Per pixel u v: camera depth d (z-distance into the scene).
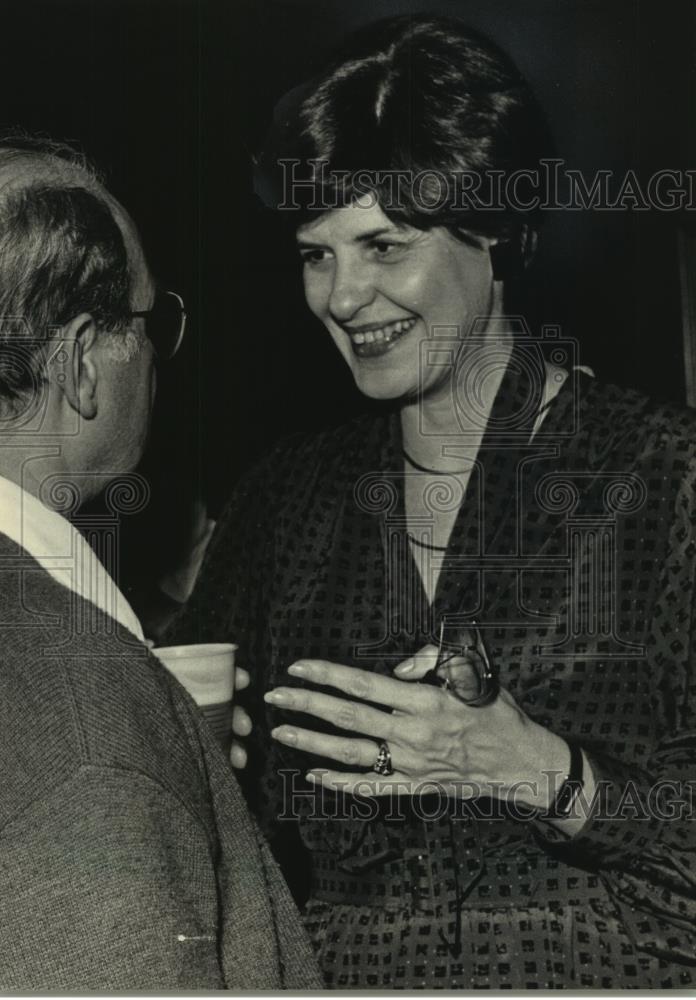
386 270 1.18
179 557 1.25
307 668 1.07
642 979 1.09
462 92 1.16
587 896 1.12
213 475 1.25
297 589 1.22
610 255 1.18
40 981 0.60
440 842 1.14
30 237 0.84
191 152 1.22
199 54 1.22
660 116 1.18
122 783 0.63
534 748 1.10
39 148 1.20
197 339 1.24
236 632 1.24
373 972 1.13
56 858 0.61
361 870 1.16
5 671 0.65
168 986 0.60
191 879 0.64
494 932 1.12
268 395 1.24
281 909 0.77
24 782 0.63
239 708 1.13
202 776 0.70
